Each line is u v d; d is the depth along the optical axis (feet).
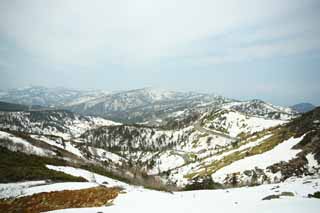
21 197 122.21
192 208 89.92
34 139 484.74
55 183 148.36
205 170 444.14
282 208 71.67
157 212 86.69
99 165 502.38
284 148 347.36
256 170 303.27
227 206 86.84
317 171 255.09
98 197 115.34
